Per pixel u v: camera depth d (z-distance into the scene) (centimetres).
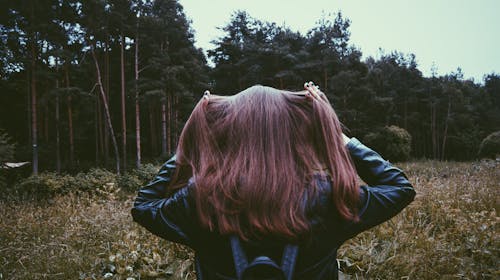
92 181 1345
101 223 473
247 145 88
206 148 91
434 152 5166
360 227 87
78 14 2808
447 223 422
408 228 393
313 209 82
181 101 3750
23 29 2723
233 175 84
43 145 3125
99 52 3597
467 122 5438
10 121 3491
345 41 4391
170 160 102
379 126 3981
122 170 3066
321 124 92
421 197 489
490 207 468
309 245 81
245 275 79
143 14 3180
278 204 81
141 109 4131
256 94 97
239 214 83
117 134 3938
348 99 4156
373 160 96
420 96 5541
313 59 4197
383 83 5153
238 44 4594
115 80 3831
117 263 336
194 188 88
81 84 3528
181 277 309
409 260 309
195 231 88
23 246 433
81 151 3788
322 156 91
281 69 4188
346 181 85
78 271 343
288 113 93
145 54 3519
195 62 3694
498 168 877
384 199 88
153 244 376
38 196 1217
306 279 82
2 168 1442
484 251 312
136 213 93
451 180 632
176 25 3453
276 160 86
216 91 4544
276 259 81
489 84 7938
